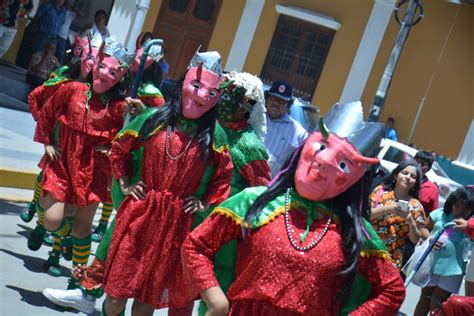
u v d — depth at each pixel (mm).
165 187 5152
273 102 7812
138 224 5113
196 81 5105
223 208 3953
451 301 6438
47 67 15859
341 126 3957
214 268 4113
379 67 23438
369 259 3969
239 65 24266
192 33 24406
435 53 23500
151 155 5168
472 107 23422
